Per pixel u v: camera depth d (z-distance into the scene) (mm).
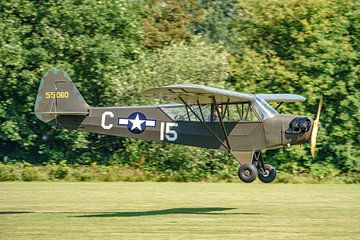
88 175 74688
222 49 88000
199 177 75938
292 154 82062
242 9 91250
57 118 56562
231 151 48562
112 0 85688
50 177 74500
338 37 84562
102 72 82438
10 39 81500
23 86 82250
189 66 81750
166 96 47531
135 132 52781
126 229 39812
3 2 82688
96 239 36469
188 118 49938
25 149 86188
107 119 54344
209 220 43469
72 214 46344
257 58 85500
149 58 84438
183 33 102938
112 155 85125
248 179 47719
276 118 47875
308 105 83188
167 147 78938
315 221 43125
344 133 82688
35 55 82375
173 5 105375
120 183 70875
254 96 48719
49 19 83750
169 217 44781
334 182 76125
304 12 85125
